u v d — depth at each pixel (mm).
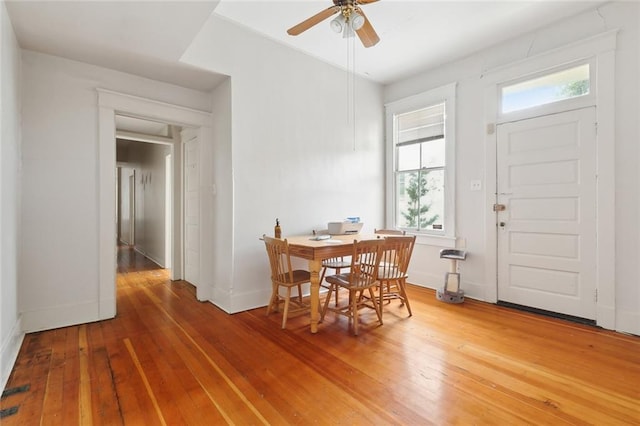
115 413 1582
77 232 2758
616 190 2674
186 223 4316
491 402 1676
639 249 2572
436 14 2893
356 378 1913
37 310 2574
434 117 4098
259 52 3271
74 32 2291
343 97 4105
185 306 3295
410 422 1518
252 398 1714
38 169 2584
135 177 7551
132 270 5117
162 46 2508
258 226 3283
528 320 2902
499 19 2982
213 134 3443
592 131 2801
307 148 3713
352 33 2230
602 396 1732
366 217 4398
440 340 2463
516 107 3307
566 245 2965
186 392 1766
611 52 2674
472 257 3658
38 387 1800
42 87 2605
